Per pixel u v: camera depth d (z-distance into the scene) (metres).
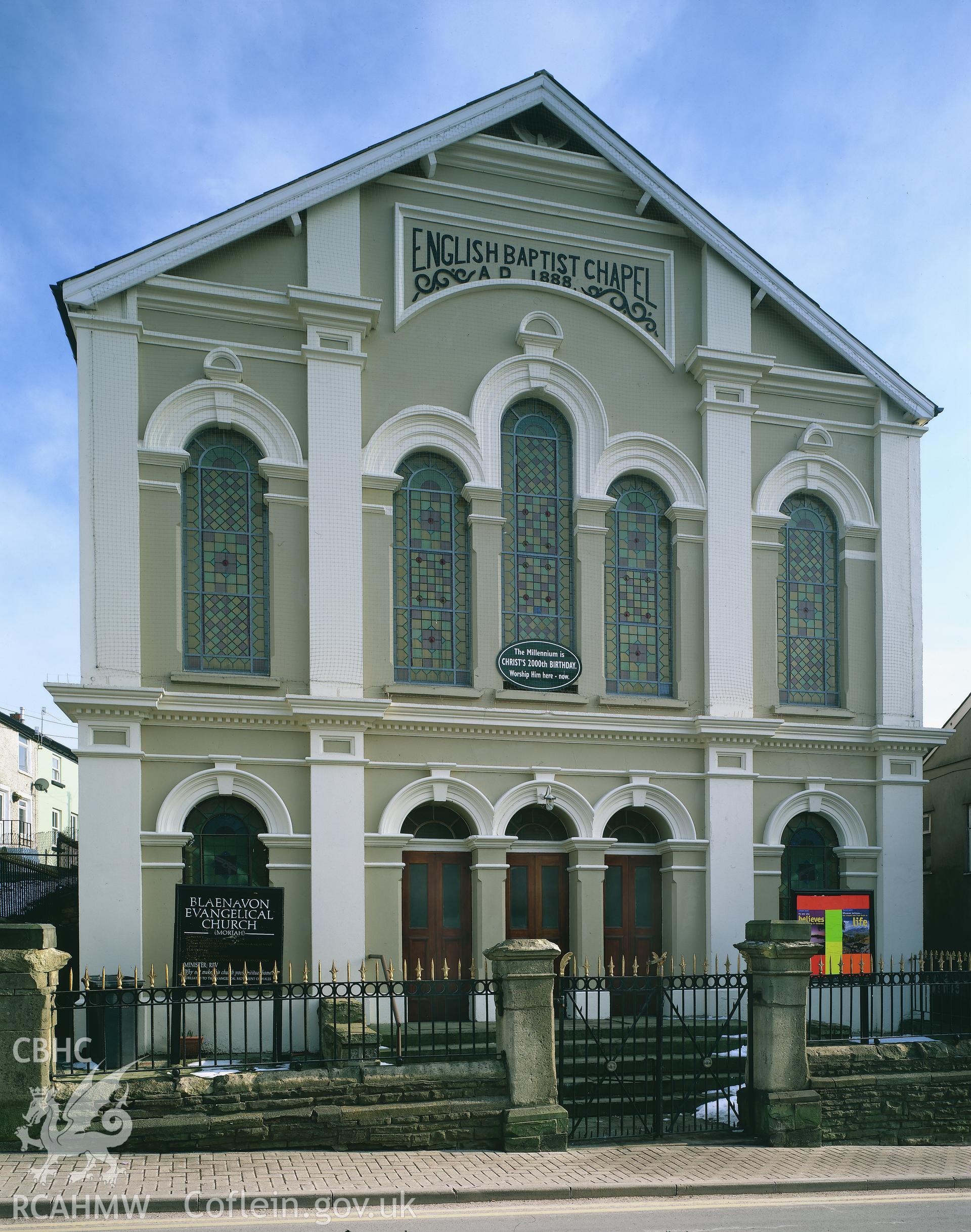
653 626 16.91
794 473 17.83
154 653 14.47
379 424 15.80
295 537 15.23
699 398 17.41
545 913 15.84
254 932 12.23
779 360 17.97
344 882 14.48
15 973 9.66
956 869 20.91
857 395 18.27
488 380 16.30
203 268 15.31
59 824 39.03
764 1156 10.66
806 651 17.77
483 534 16.05
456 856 15.53
